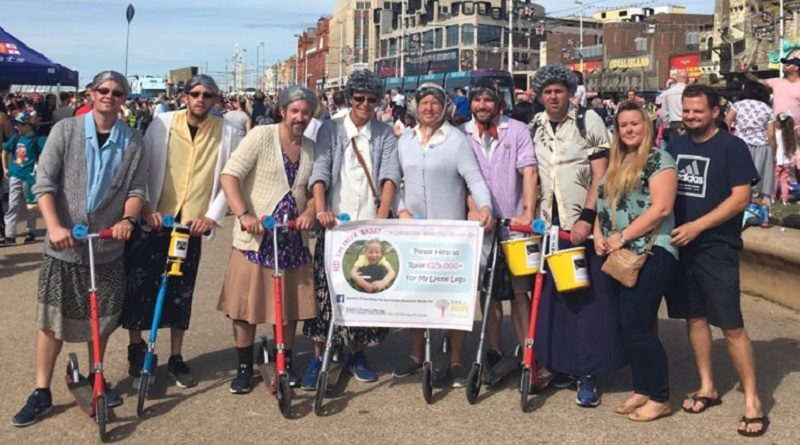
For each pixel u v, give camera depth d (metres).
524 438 4.44
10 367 5.54
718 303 4.55
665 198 4.45
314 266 5.25
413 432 4.52
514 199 5.35
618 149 4.70
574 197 5.19
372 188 5.19
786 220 8.10
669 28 73.75
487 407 4.91
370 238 4.90
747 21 43.91
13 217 10.55
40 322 4.59
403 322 4.91
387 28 109.75
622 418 4.74
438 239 4.89
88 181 4.57
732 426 4.61
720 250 4.57
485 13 88.56
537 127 5.35
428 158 5.16
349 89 5.12
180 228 4.79
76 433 4.50
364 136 5.19
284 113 5.02
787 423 4.62
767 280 7.46
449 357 5.50
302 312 5.09
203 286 8.15
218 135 5.25
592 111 5.28
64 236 4.38
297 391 5.20
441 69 89.88
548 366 5.06
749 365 4.52
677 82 10.07
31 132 10.56
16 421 4.57
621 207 4.62
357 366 5.41
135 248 5.11
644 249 4.52
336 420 4.70
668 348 6.09
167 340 6.26
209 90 5.06
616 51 79.06
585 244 5.01
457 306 4.90
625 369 5.67
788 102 9.58
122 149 4.68
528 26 83.50
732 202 4.48
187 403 4.95
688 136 4.77
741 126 8.69
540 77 5.21
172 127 5.16
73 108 12.76
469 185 5.11
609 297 4.95
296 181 5.07
